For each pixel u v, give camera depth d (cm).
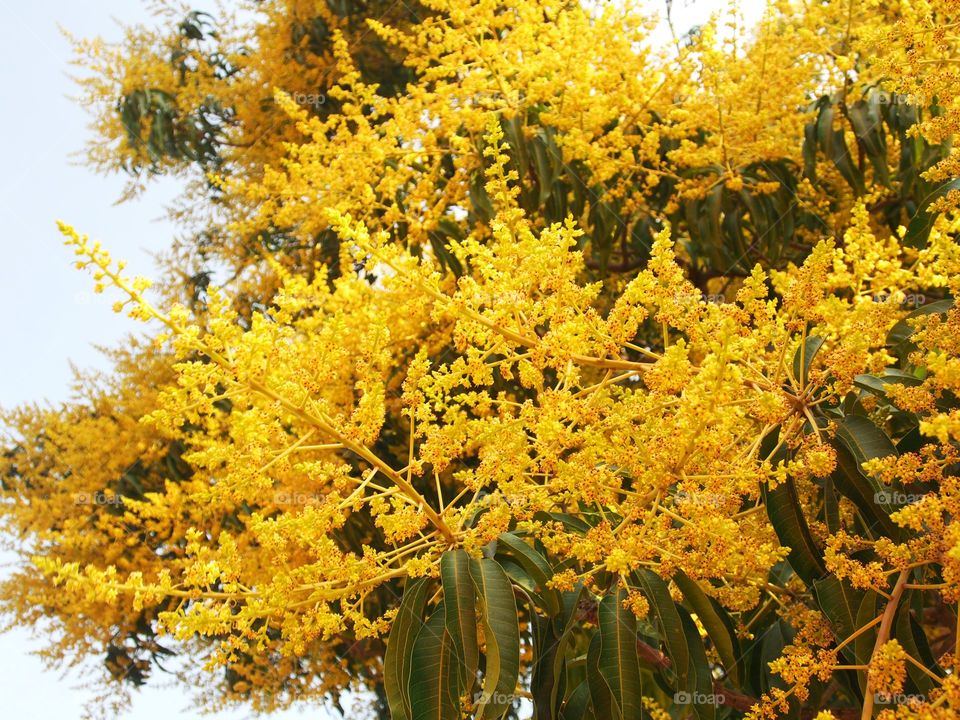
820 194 377
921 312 223
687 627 206
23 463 481
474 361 194
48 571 168
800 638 198
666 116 366
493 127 208
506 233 195
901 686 151
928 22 223
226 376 187
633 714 182
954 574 155
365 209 353
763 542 210
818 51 348
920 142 340
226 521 389
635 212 387
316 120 354
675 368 171
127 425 449
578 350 189
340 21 514
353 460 345
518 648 182
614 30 340
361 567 190
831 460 172
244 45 559
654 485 180
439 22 363
